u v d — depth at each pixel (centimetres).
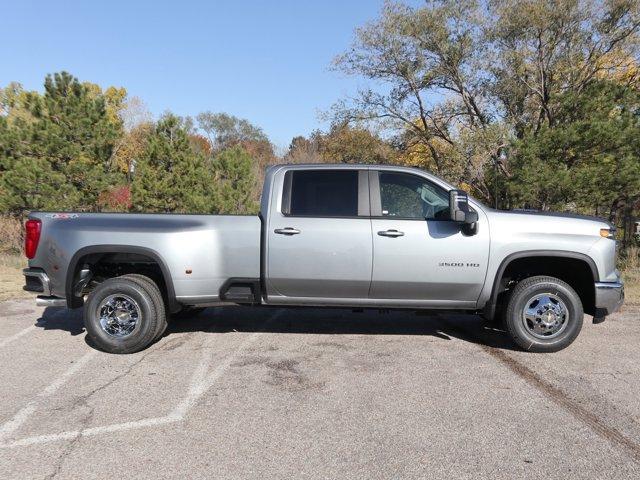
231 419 402
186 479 320
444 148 1777
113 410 418
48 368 515
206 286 566
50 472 327
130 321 560
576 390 462
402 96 1814
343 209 563
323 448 358
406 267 553
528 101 1716
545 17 1554
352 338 624
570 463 340
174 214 576
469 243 551
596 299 554
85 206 1505
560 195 1241
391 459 345
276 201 568
